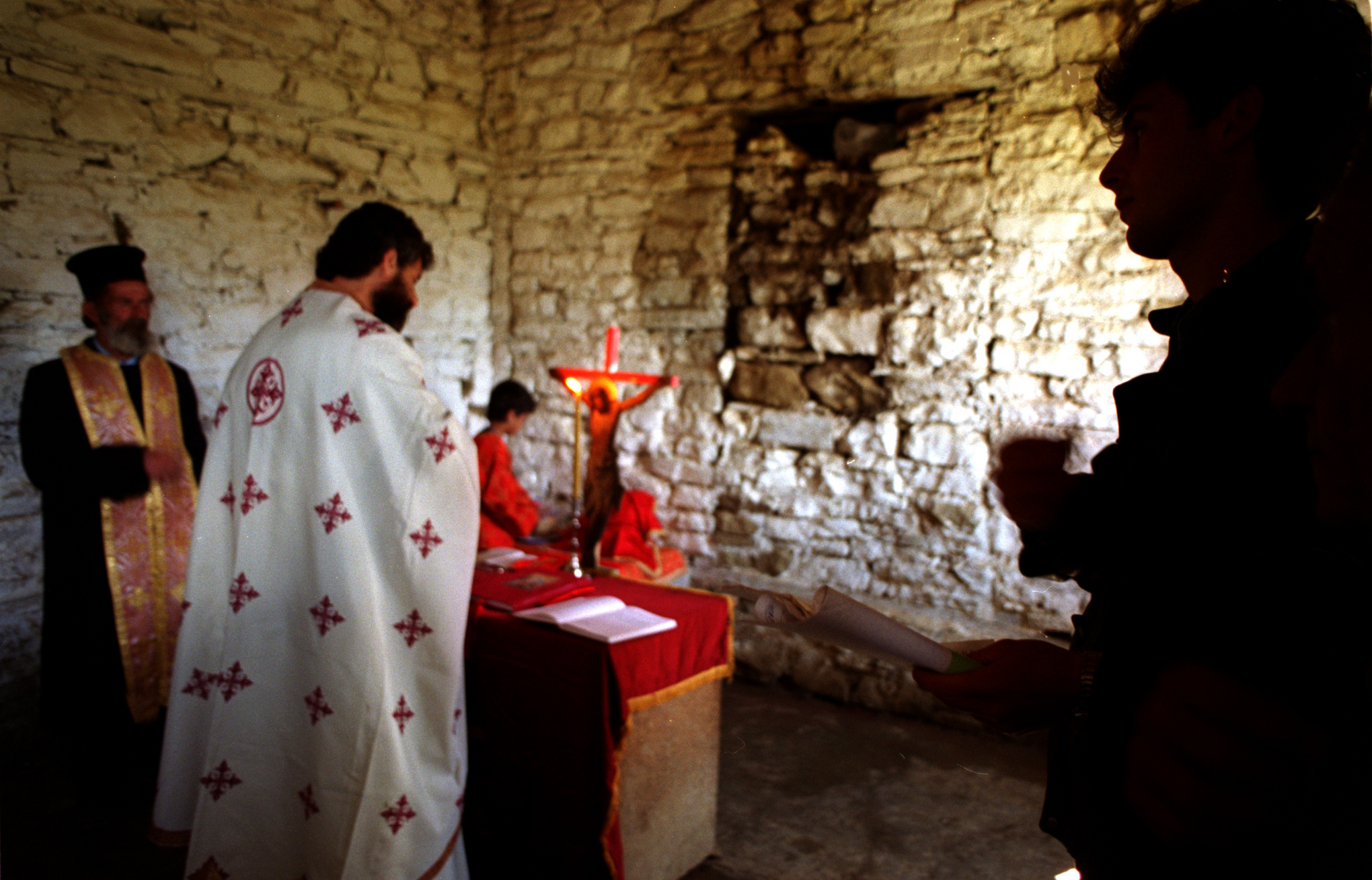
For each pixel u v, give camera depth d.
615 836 2.06
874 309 3.64
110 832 2.59
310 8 3.71
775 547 3.92
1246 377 0.67
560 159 4.32
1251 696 0.38
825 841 2.66
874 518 3.71
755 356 3.95
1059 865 2.55
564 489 4.41
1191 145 0.78
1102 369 3.24
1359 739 0.41
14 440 2.97
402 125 4.11
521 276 4.49
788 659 3.81
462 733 2.01
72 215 3.07
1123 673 0.68
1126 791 0.43
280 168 3.68
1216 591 0.55
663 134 4.05
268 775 1.92
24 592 3.03
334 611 1.85
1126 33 2.88
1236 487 0.64
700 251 4.00
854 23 3.51
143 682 2.72
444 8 4.24
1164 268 3.11
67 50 3.03
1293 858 0.38
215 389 3.53
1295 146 0.72
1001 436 3.44
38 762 2.98
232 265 3.55
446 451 1.92
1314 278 0.38
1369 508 0.35
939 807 2.87
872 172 3.62
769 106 3.79
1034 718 0.83
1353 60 0.70
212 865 1.89
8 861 2.44
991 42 3.28
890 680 3.59
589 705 2.07
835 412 3.79
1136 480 0.81
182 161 3.37
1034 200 3.29
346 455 1.88
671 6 3.93
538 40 4.30
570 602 2.28
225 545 2.01
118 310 2.66
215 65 3.44
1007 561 3.46
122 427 2.70
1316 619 0.47
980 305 3.43
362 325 1.94
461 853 2.04
